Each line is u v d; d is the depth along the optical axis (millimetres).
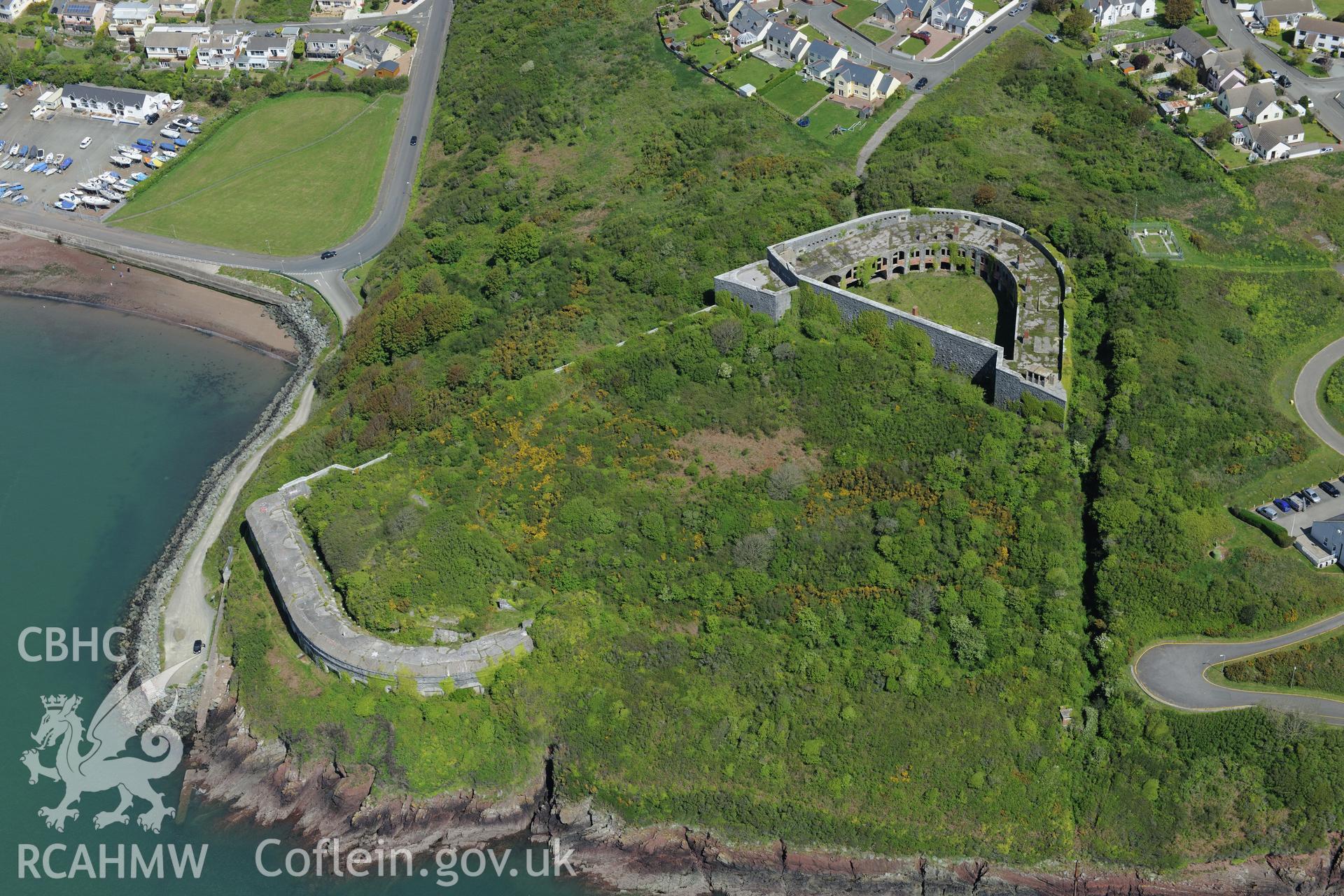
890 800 158000
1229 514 172875
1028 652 163125
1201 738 154250
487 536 182000
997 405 186875
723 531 177875
